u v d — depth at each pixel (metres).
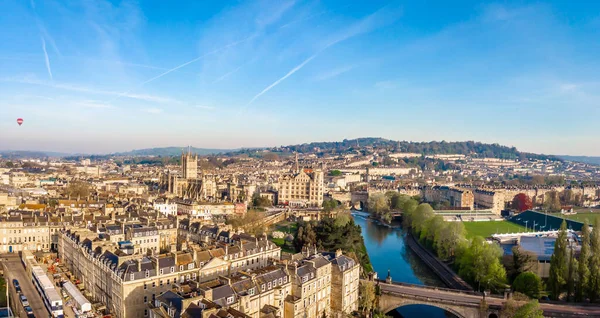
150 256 198.25
